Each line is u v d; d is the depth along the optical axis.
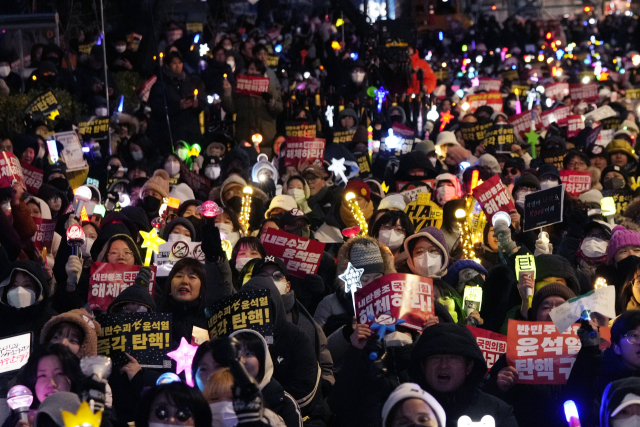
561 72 24.73
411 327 5.96
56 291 7.25
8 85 15.69
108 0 21.84
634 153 13.82
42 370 5.09
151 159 13.61
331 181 12.06
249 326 5.75
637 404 4.45
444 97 22.45
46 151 12.38
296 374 5.92
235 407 4.10
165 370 6.07
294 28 26.78
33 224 8.30
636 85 24.78
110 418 5.38
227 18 26.28
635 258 7.00
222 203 9.87
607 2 42.62
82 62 17.73
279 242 7.85
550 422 5.69
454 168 13.30
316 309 7.18
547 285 6.17
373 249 6.93
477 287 6.97
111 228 8.04
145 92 15.98
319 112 17.52
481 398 5.29
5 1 18.67
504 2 43.03
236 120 15.30
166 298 6.49
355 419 5.43
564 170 11.31
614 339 5.36
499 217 7.23
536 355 5.75
